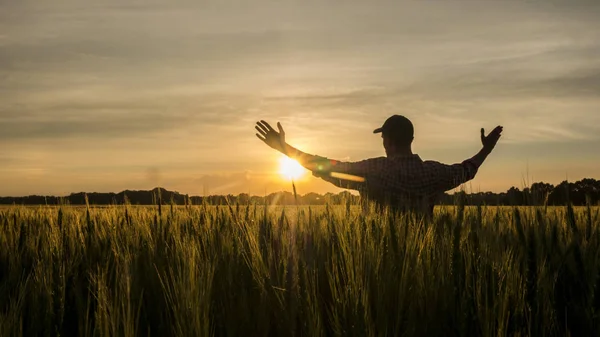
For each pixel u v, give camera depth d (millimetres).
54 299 2740
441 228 3486
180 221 4344
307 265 2908
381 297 2590
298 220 3697
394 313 2600
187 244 3367
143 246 3623
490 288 2629
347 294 2604
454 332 2604
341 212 3832
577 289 2885
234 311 2635
